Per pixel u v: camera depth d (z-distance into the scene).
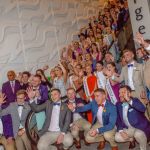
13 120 4.89
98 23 9.67
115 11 8.92
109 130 4.61
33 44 8.19
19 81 6.54
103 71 5.86
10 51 7.48
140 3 5.89
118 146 5.02
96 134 4.76
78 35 10.15
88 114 5.30
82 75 6.48
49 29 8.88
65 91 6.39
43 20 8.70
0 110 5.02
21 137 4.91
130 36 7.84
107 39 8.30
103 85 5.82
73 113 5.11
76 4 10.40
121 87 4.54
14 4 7.77
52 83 6.70
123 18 8.23
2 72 7.22
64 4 9.74
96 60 7.62
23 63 7.80
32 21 8.27
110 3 10.08
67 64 8.34
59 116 4.84
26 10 8.12
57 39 9.15
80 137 5.31
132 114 4.43
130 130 4.46
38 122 5.00
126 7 8.23
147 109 5.04
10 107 4.96
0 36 7.28
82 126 5.18
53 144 4.87
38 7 8.57
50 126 4.88
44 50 8.55
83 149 5.11
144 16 5.86
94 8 11.51
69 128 4.98
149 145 4.67
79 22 10.41
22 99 5.00
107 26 9.02
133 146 4.79
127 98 4.46
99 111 4.75
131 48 7.81
